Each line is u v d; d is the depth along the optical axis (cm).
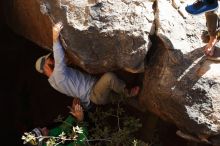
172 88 447
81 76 510
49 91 729
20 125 753
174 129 605
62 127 518
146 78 473
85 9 471
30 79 737
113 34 460
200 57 454
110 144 510
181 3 481
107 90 504
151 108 494
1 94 750
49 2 483
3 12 672
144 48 453
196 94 445
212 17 424
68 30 470
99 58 473
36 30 560
